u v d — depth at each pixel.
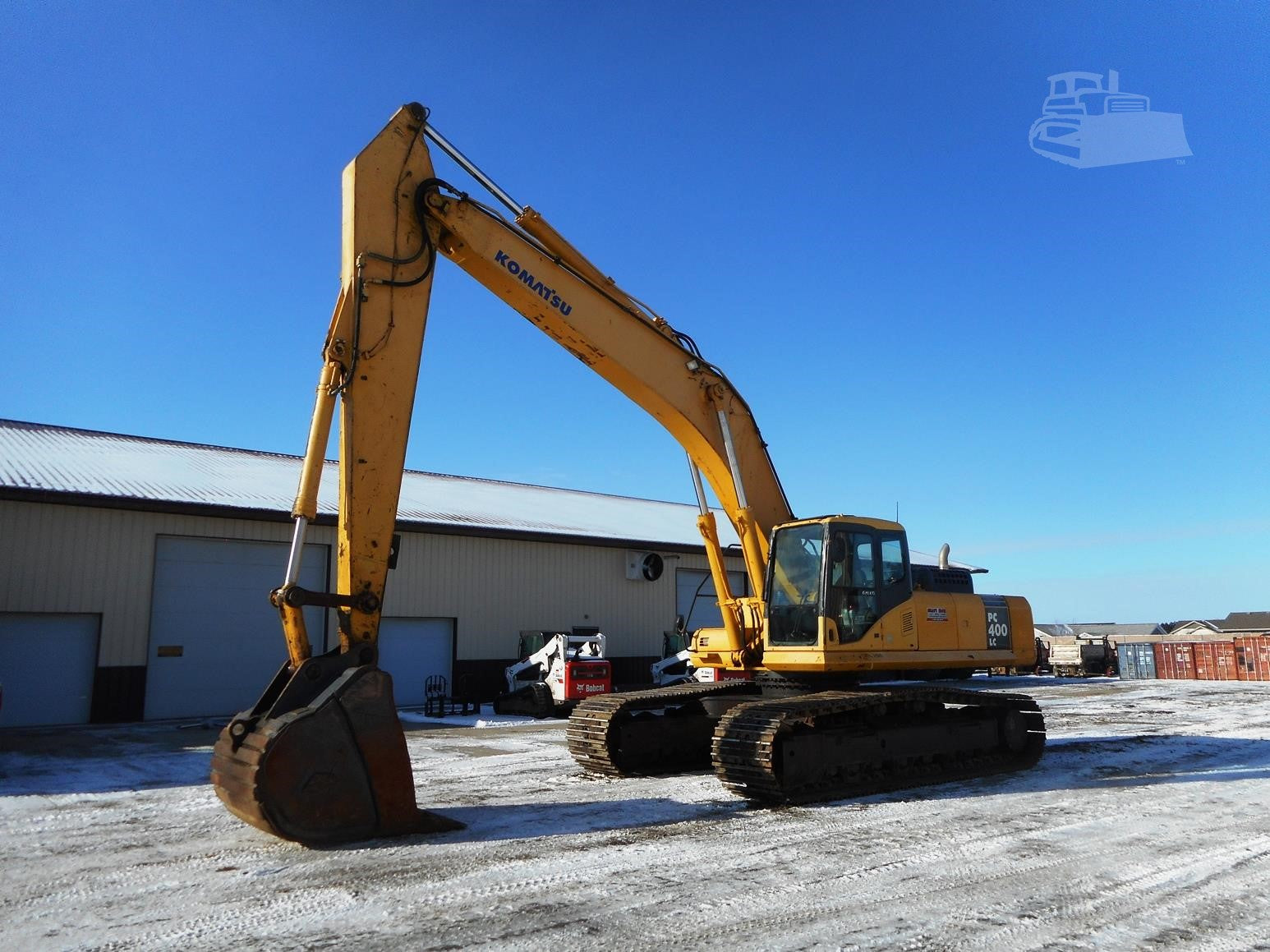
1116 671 39.41
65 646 18.42
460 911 5.37
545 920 5.22
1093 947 4.88
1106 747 13.45
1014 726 11.70
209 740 15.18
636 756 10.98
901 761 10.17
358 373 7.43
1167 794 9.52
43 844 7.22
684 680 23.52
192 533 19.94
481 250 8.54
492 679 24.16
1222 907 5.61
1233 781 10.41
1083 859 6.74
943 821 8.09
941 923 5.23
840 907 5.51
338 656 7.15
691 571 29.25
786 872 6.29
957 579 11.98
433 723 18.48
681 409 10.02
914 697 10.41
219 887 5.89
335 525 21.67
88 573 18.64
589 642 20.75
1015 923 5.25
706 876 6.14
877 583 10.38
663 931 5.05
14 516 17.94
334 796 6.85
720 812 8.41
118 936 4.96
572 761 12.09
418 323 7.84
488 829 7.57
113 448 24.56
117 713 18.62
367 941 4.86
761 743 8.64
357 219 7.66
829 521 10.01
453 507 26.75
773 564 10.45
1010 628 12.09
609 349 9.45
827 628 9.74
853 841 7.24
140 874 6.24
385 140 7.93
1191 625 70.00
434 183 8.10
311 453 7.23
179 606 19.81
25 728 17.48
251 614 20.75
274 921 5.20
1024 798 9.30
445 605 23.62
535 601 25.33
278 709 6.89
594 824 7.83
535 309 8.99
